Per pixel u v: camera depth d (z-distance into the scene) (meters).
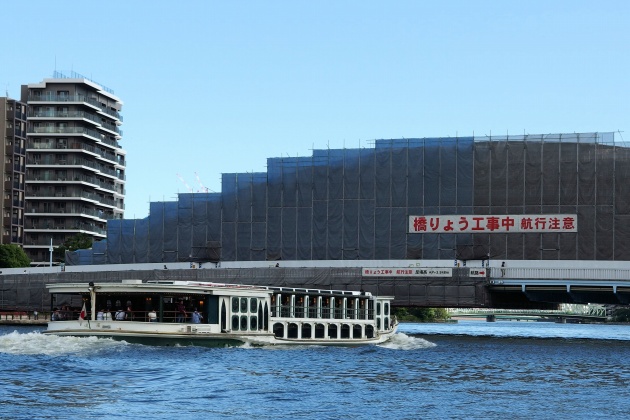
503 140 148.38
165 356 67.50
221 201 160.75
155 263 160.25
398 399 52.34
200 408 47.25
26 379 54.75
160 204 164.50
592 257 144.62
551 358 88.00
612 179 144.38
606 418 47.25
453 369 71.25
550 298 139.88
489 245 148.25
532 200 146.88
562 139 146.25
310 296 87.69
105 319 72.94
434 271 137.62
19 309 155.38
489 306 139.25
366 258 152.75
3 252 199.88
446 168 150.25
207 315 75.19
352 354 80.25
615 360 87.44
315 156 156.12
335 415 46.38
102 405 47.09
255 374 60.88
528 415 47.78
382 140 153.12
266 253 158.00
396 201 152.12
